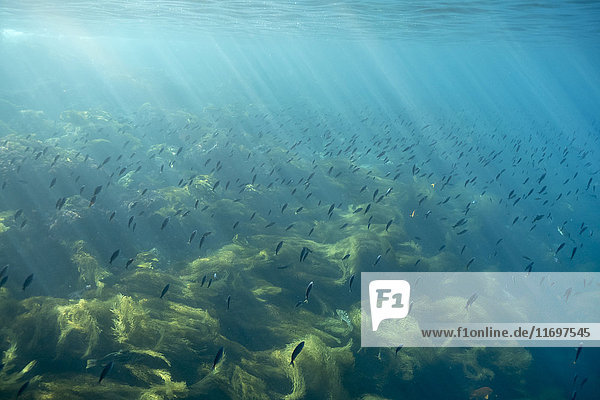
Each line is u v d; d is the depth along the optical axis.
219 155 14.35
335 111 39.88
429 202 13.82
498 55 56.66
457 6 17.70
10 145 10.36
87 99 26.84
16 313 5.46
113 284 6.76
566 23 22.64
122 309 5.38
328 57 87.44
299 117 31.66
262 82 52.66
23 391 3.98
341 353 6.10
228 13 22.67
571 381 6.93
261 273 8.42
